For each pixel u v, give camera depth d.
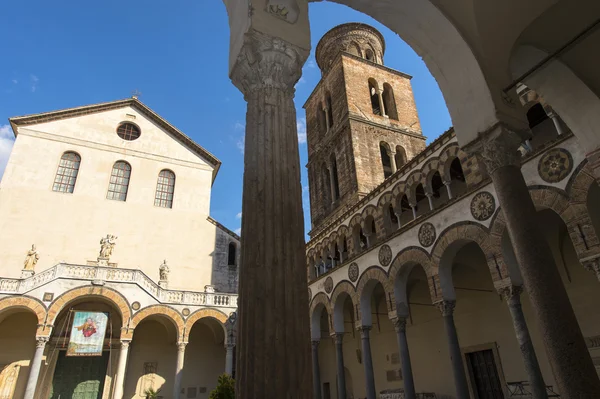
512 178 6.63
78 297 27.67
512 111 7.06
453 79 7.57
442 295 15.81
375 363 26.84
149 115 40.81
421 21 7.50
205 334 35.03
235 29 6.60
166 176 39.56
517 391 17.58
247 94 6.24
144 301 29.52
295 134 5.95
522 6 7.53
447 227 16.27
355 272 22.28
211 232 38.66
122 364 27.33
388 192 20.91
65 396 29.11
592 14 7.82
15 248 31.27
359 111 34.62
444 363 21.77
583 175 11.78
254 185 5.34
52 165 35.12
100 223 34.78
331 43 44.00
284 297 4.68
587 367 5.15
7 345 28.73
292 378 4.29
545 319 5.54
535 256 5.91
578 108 8.63
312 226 36.62
